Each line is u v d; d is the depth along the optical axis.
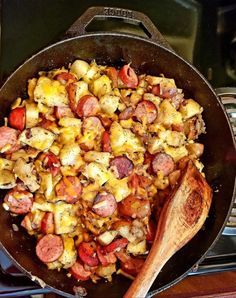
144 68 0.61
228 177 0.58
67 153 0.54
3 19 0.63
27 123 0.55
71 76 0.57
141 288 0.50
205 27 0.70
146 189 0.57
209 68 0.70
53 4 0.65
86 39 0.56
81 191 0.54
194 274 0.64
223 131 0.59
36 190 0.54
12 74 0.54
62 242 0.55
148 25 0.57
